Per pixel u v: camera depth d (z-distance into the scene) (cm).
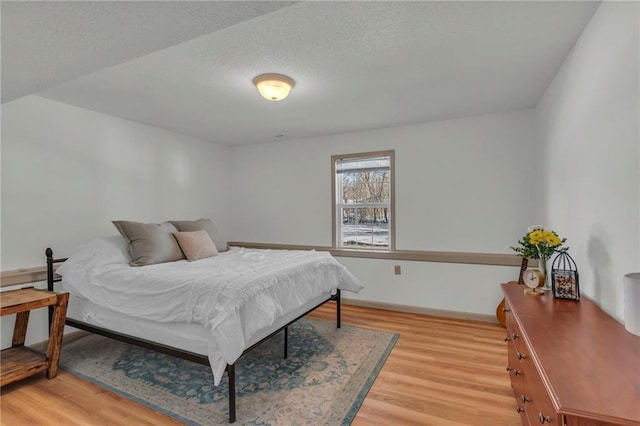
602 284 165
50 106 290
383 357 263
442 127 370
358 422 183
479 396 206
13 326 261
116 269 257
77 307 268
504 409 192
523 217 336
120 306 238
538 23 178
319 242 441
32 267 277
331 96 289
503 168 344
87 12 119
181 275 230
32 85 194
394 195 396
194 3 115
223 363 182
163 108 317
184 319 204
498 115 345
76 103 300
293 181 457
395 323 345
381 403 200
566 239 216
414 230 386
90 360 261
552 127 261
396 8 163
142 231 289
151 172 380
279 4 118
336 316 368
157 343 220
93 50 150
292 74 241
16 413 192
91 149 321
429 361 256
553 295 184
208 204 462
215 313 190
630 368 102
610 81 154
